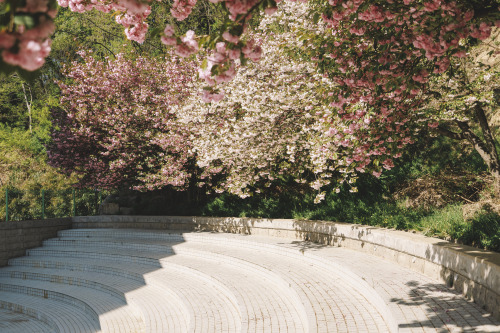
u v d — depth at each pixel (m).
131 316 10.48
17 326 11.53
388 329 5.97
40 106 36.34
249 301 8.60
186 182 15.97
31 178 26.66
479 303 5.93
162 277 12.08
